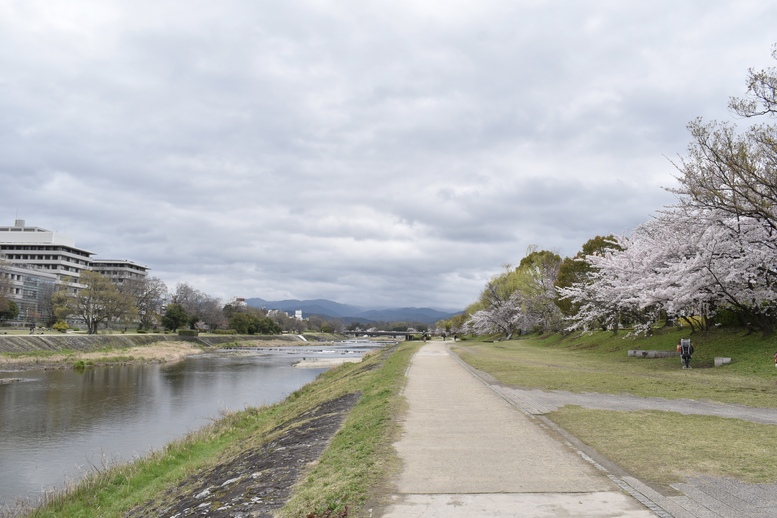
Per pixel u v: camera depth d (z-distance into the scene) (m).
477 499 6.60
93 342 73.50
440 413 12.83
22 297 109.38
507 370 24.05
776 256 23.70
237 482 10.03
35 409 30.12
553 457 8.59
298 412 19.55
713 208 24.17
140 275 159.50
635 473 7.59
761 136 20.88
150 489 13.63
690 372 21.86
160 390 38.47
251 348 114.19
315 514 6.33
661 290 25.55
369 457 8.74
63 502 13.65
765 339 24.56
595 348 40.19
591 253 46.94
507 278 75.56
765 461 8.06
